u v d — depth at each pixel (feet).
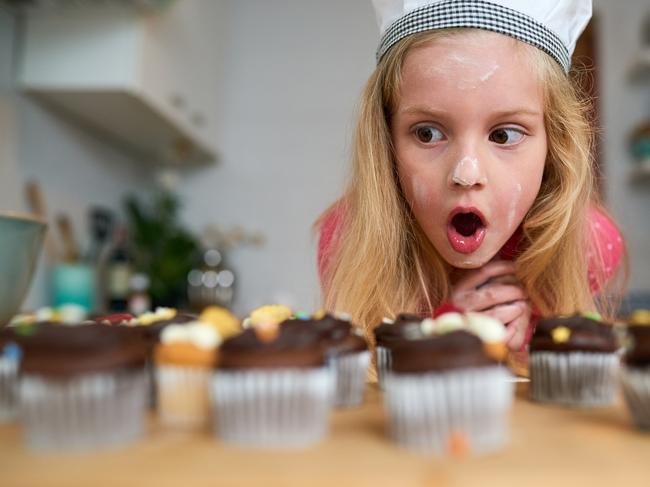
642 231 3.57
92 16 2.64
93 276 2.98
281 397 0.74
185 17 3.27
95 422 0.73
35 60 2.64
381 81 1.44
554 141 1.41
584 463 0.67
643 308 3.10
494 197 1.23
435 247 1.41
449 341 0.76
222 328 0.99
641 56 3.44
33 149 2.72
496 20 1.23
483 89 1.19
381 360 1.14
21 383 0.72
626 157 3.62
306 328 0.98
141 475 0.62
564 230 1.46
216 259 3.62
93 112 2.99
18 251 1.16
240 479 0.61
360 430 0.82
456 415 0.73
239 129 4.15
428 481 0.61
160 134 3.39
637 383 0.80
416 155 1.28
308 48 4.20
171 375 0.85
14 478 0.61
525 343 1.47
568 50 1.44
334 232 1.73
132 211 3.49
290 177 4.10
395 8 1.41
